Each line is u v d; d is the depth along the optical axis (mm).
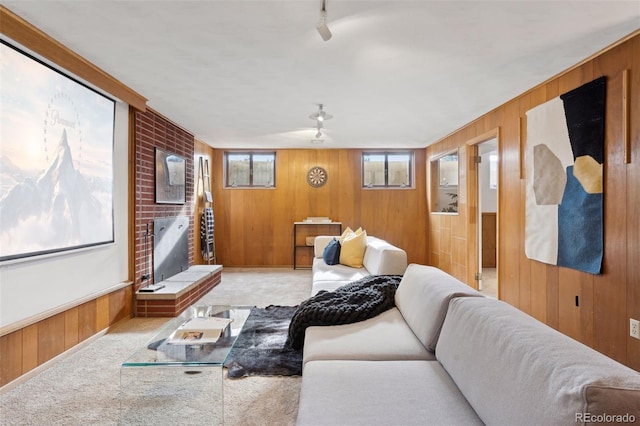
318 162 6289
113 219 3127
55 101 2398
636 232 2154
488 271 5918
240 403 1882
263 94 3357
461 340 1355
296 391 2000
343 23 2062
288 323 3150
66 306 2496
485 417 1068
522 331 1093
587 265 2500
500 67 2703
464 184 4703
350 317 2088
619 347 2268
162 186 4055
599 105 2404
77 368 2328
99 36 2244
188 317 2375
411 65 2668
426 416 1151
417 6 1882
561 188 2783
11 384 2061
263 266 6277
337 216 6289
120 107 3250
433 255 5969
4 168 2006
